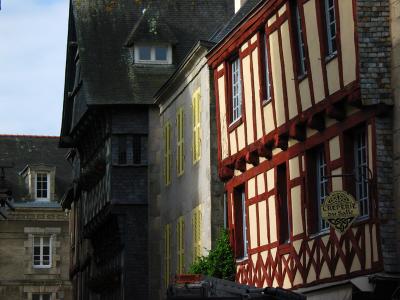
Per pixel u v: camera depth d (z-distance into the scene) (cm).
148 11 3894
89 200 4244
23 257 5728
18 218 5744
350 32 1928
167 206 3350
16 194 5822
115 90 3697
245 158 2491
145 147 3669
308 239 2139
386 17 1886
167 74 3781
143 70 3781
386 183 1847
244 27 2506
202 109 2889
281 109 2280
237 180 2591
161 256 3447
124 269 3575
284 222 2314
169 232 3306
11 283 5688
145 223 3616
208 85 2831
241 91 2544
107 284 3953
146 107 3694
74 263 5128
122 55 3816
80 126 4141
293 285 2209
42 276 5731
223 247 2600
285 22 2261
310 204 2144
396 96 1847
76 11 3962
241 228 2598
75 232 5100
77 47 4128
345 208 1858
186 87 3092
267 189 2388
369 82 1869
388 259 1827
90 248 4469
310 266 2128
